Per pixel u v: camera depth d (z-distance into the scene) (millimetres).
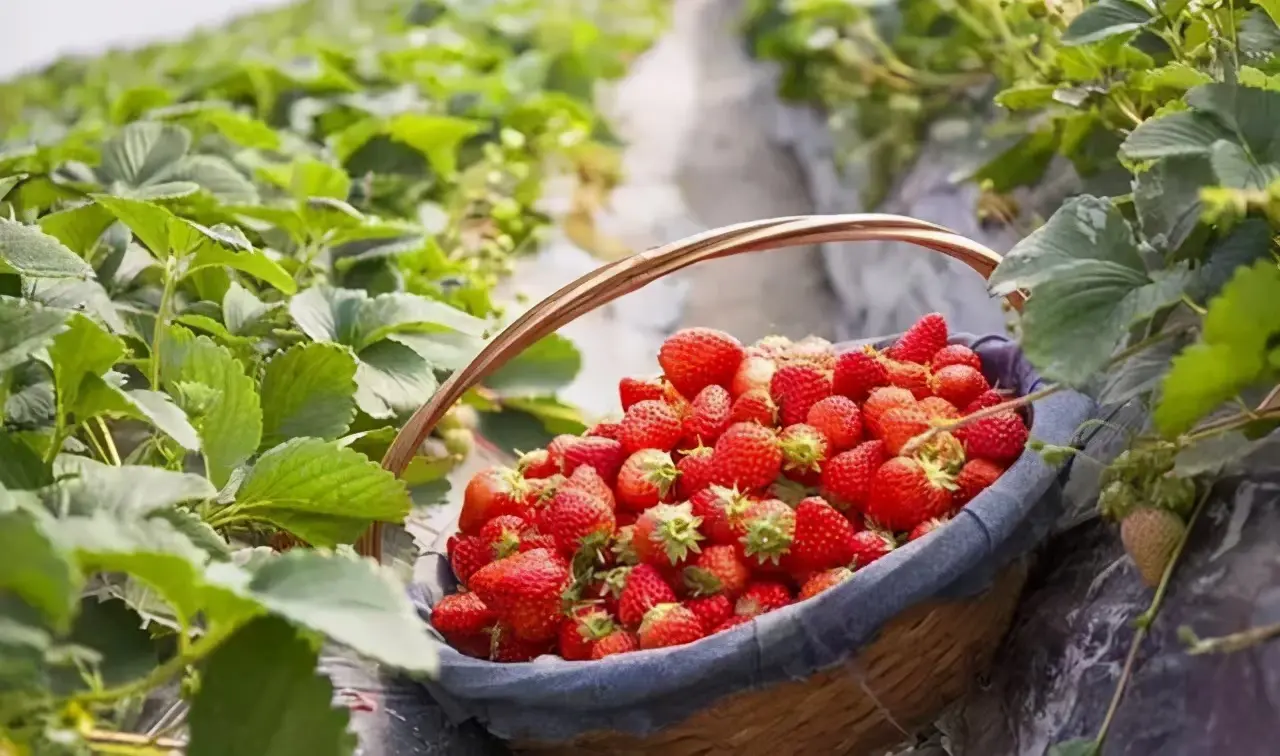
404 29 2486
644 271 1034
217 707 826
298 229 1271
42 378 981
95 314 1071
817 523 981
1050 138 1280
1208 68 1087
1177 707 912
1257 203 882
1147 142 925
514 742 962
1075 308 896
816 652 918
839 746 968
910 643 944
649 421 1049
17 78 2506
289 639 830
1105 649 964
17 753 819
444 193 1641
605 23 2844
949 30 1688
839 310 1733
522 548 1028
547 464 1079
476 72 2197
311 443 953
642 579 984
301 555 838
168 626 945
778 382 1054
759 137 2250
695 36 2865
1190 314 939
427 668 810
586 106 2262
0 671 779
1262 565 911
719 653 914
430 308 1166
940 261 1456
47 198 1284
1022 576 998
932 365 1073
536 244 1707
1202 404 877
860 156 1743
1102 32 1032
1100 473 976
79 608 907
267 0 3074
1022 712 996
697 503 1001
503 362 1034
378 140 1540
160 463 1063
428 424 1030
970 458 1012
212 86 1823
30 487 908
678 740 941
